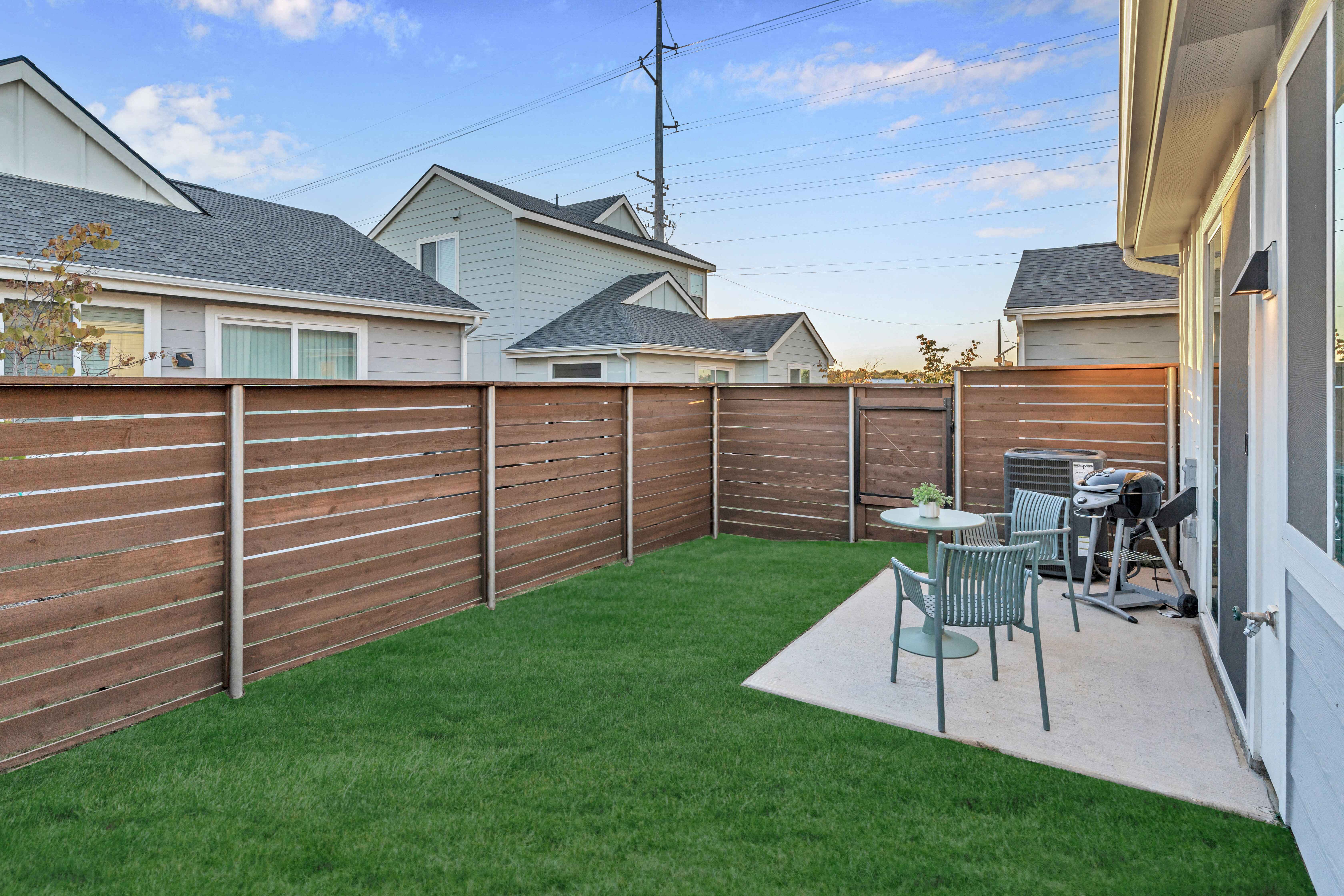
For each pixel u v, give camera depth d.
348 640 4.27
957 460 7.02
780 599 5.30
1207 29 2.32
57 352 6.60
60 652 3.01
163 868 2.23
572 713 3.35
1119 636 4.48
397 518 4.56
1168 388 6.26
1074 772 2.81
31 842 2.36
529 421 5.57
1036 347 9.89
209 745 3.04
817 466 7.71
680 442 7.50
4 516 2.83
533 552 5.64
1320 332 1.97
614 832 2.41
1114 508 4.93
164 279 7.16
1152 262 6.89
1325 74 1.87
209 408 3.54
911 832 2.40
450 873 2.20
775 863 2.24
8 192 7.10
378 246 11.07
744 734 3.13
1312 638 2.11
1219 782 2.73
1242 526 3.13
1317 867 2.06
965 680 3.77
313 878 2.19
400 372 9.77
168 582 3.39
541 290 14.64
